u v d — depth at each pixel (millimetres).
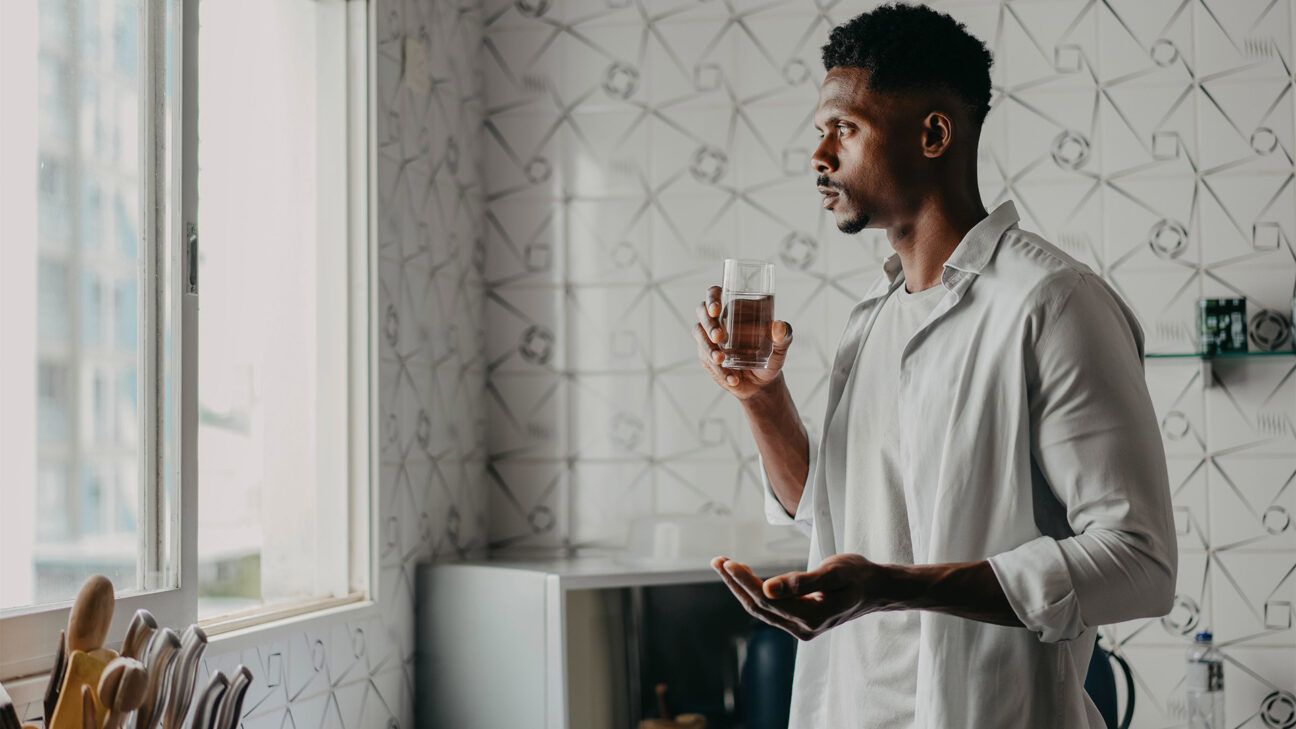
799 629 1052
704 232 2369
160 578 1363
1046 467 1117
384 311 1931
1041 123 2268
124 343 1329
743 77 2367
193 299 1399
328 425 1908
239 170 1852
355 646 1821
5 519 1172
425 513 2104
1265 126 2203
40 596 1208
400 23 2029
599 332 2396
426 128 2141
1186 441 2193
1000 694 1135
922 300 1277
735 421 2338
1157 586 1054
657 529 2201
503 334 2432
